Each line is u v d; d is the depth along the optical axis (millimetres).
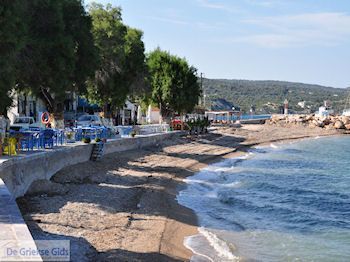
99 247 14438
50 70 30188
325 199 28438
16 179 19234
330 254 17156
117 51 43906
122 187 25328
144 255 14438
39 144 27000
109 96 47312
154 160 38719
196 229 19016
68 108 57844
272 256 16562
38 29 29594
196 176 34000
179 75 66000
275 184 33250
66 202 19609
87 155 31375
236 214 22812
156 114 81938
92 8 44688
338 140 85500
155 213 20266
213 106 178750
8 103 23531
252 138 77438
